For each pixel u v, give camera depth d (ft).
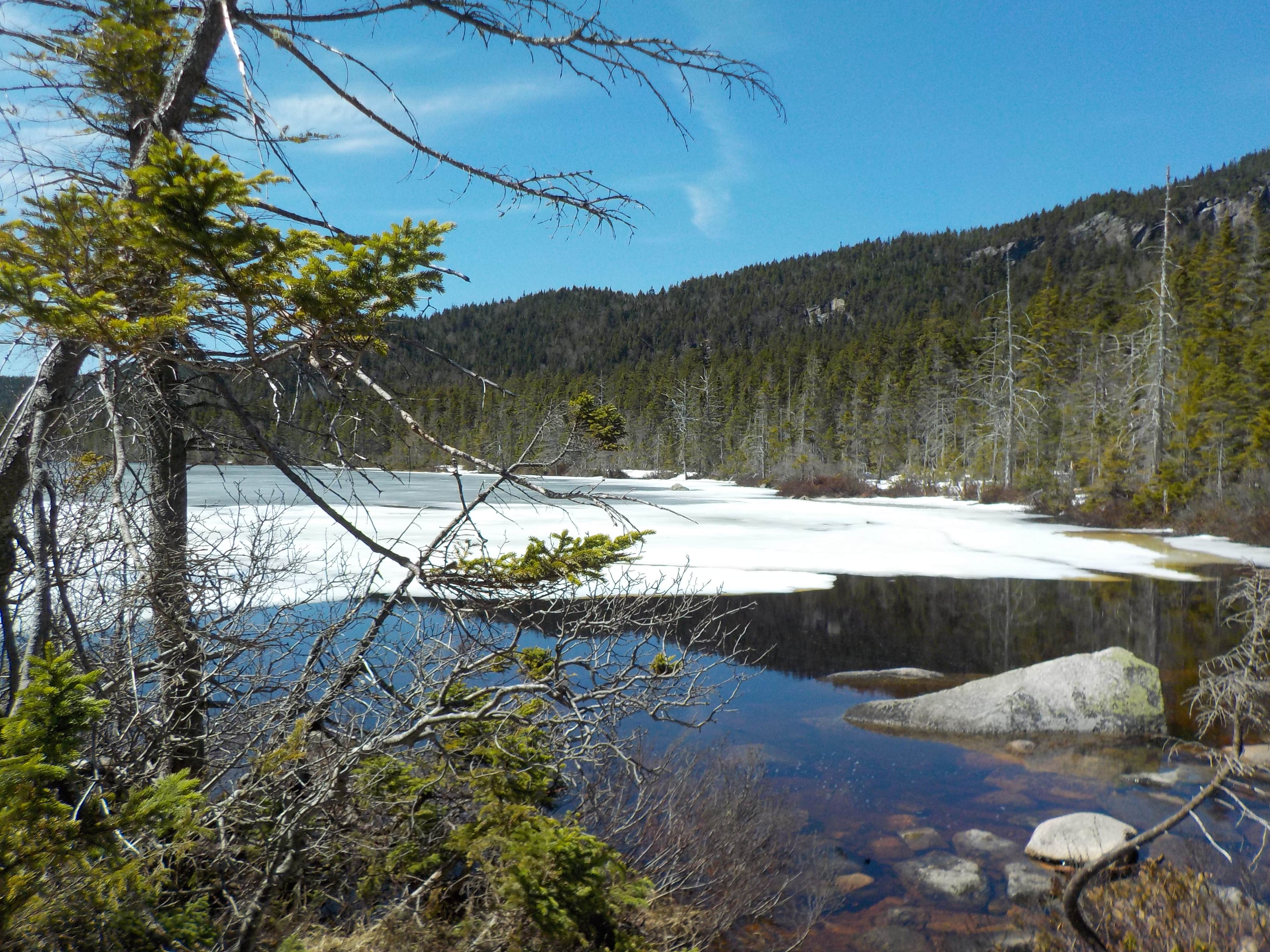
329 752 9.98
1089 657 27.81
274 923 9.08
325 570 15.21
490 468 8.56
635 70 9.94
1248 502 82.33
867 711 27.07
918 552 67.87
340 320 6.39
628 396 335.88
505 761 10.50
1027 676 27.55
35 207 5.90
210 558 10.48
